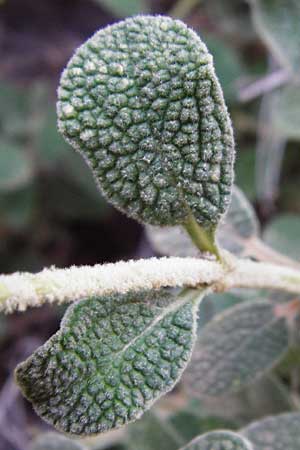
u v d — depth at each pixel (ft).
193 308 0.34
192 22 0.90
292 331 0.45
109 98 0.33
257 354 0.44
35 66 0.98
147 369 0.32
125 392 0.32
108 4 0.80
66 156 0.90
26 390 0.31
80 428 0.32
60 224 0.96
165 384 0.32
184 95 0.33
